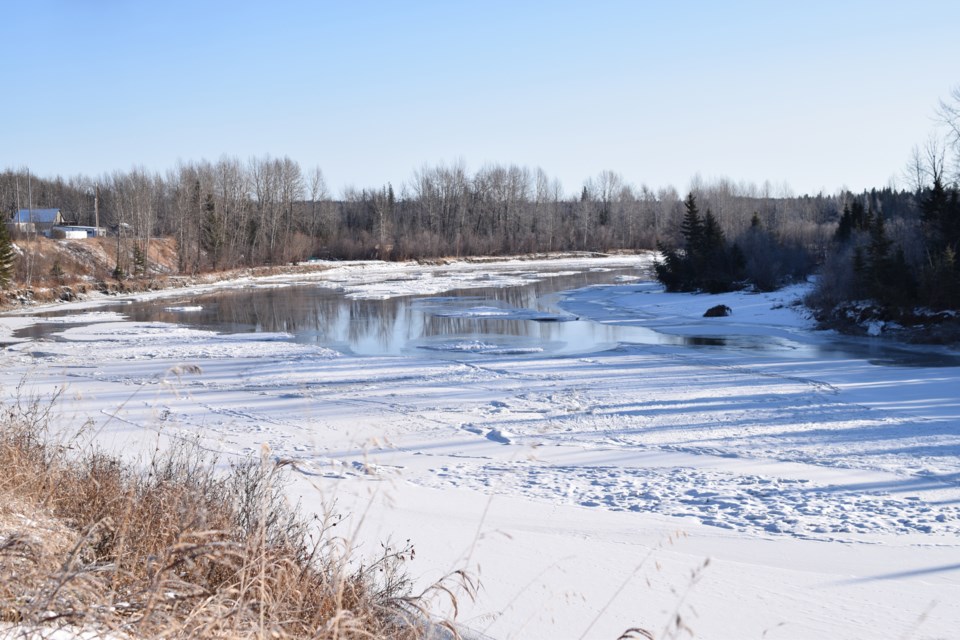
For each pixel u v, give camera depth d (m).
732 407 19.00
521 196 120.19
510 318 42.84
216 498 6.20
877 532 9.63
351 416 18.08
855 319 35.47
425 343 33.12
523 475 12.84
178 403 19.36
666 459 14.16
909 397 20.05
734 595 7.09
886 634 6.27
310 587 4.40
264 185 96.88
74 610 3.08
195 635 3.26
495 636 5.80
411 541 8.30
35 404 10.40
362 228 114.88
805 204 125.31
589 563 7.87
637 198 137.88
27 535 4.04
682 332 36.38
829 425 16.94
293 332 37.66
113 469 7.11
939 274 33.19
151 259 76.56
